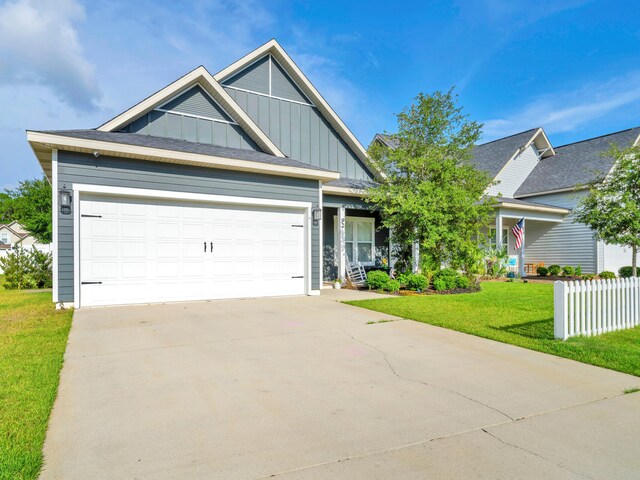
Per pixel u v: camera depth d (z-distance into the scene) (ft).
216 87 37.01
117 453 8.96
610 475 8.30
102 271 27.66
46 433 9.83
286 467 8.48
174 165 29.86
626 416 11.20
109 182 27.53
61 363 15.12
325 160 47.73
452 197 39.01
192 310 26.73
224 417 10.85
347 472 8.31
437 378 14.15
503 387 13.35
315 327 21.97
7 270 48.42
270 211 34.42
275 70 44.96
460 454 9.08
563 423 10.73
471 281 42.45
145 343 18.28
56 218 26.07
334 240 48.03
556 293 19.47
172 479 8.00
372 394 12.61
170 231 30.01
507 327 22.08
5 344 17.62
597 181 47.11
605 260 61.52
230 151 34.99
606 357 16.52
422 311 26.73
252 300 31.83
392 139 44.52
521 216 59.36
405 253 45.68
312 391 12.81
